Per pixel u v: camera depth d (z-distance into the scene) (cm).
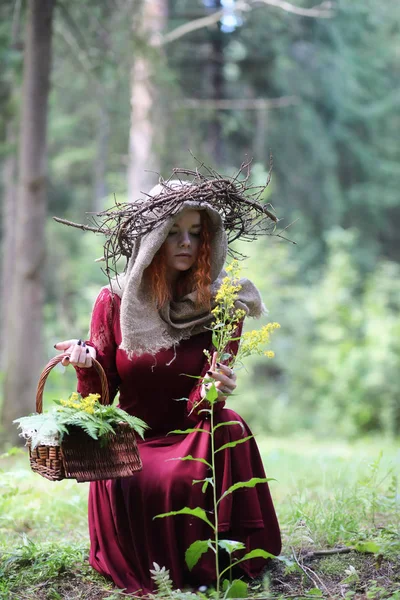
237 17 1873
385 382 1762
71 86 1917
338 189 2634
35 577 438
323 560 452
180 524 416
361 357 1806
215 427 401
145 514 418
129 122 1413
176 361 444
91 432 381
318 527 498
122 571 431
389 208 2969
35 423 388
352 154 2709
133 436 408
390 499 549
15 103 1300
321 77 2430
